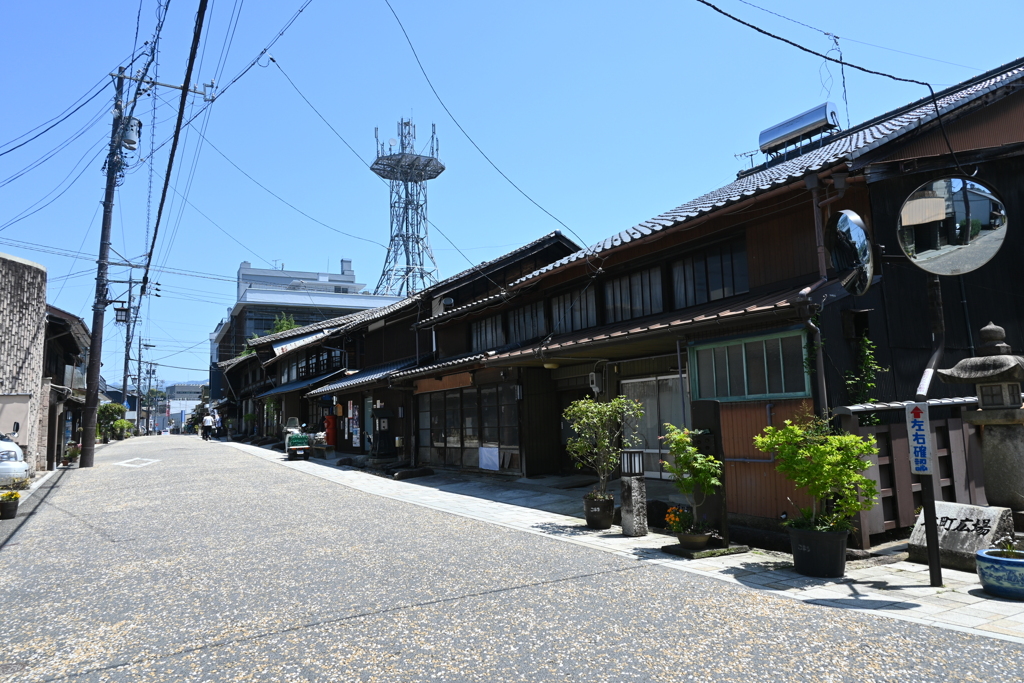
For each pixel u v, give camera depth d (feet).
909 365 29.17
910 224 22.74
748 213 33.01
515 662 14.38
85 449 71.05
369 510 38.09
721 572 22.52
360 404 82.12
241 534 31.12
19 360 60.03
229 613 18.67
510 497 42.01
